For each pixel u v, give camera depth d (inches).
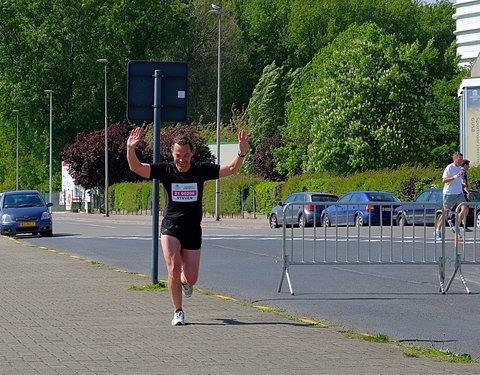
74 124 3673.7
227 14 4298.7
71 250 1053.2
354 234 669.9
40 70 3661.4
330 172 2294.5
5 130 4271.7
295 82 3695.9
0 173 4451.3
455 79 2925.7
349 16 4276.6
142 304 528.7
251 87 4377.5
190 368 334.3
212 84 4207.7
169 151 3127.5
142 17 3971.5
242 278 710.5
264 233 1400.1
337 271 762.8
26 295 576.4
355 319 494.3
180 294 447.5
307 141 2819.9
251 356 359.6
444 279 644.7
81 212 3489.2
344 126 2337.6
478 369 335.3
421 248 691.4
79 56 3708.2
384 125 2315.5
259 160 3038.9
